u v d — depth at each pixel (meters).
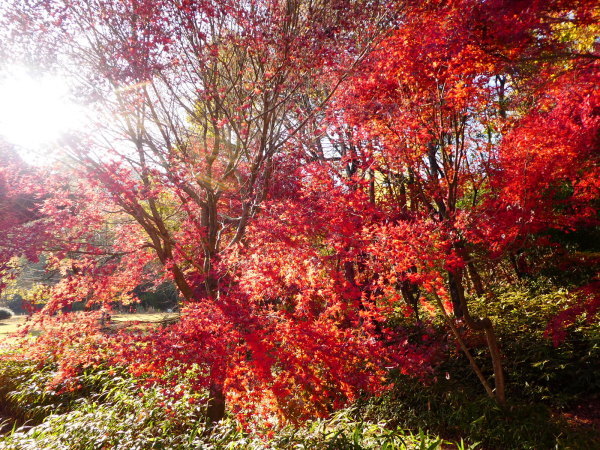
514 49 4.61
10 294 16.22
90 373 9.18
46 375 9.16
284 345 5.34
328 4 6.31
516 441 5.84
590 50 7.24
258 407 5.75
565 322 6.46
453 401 7.05
